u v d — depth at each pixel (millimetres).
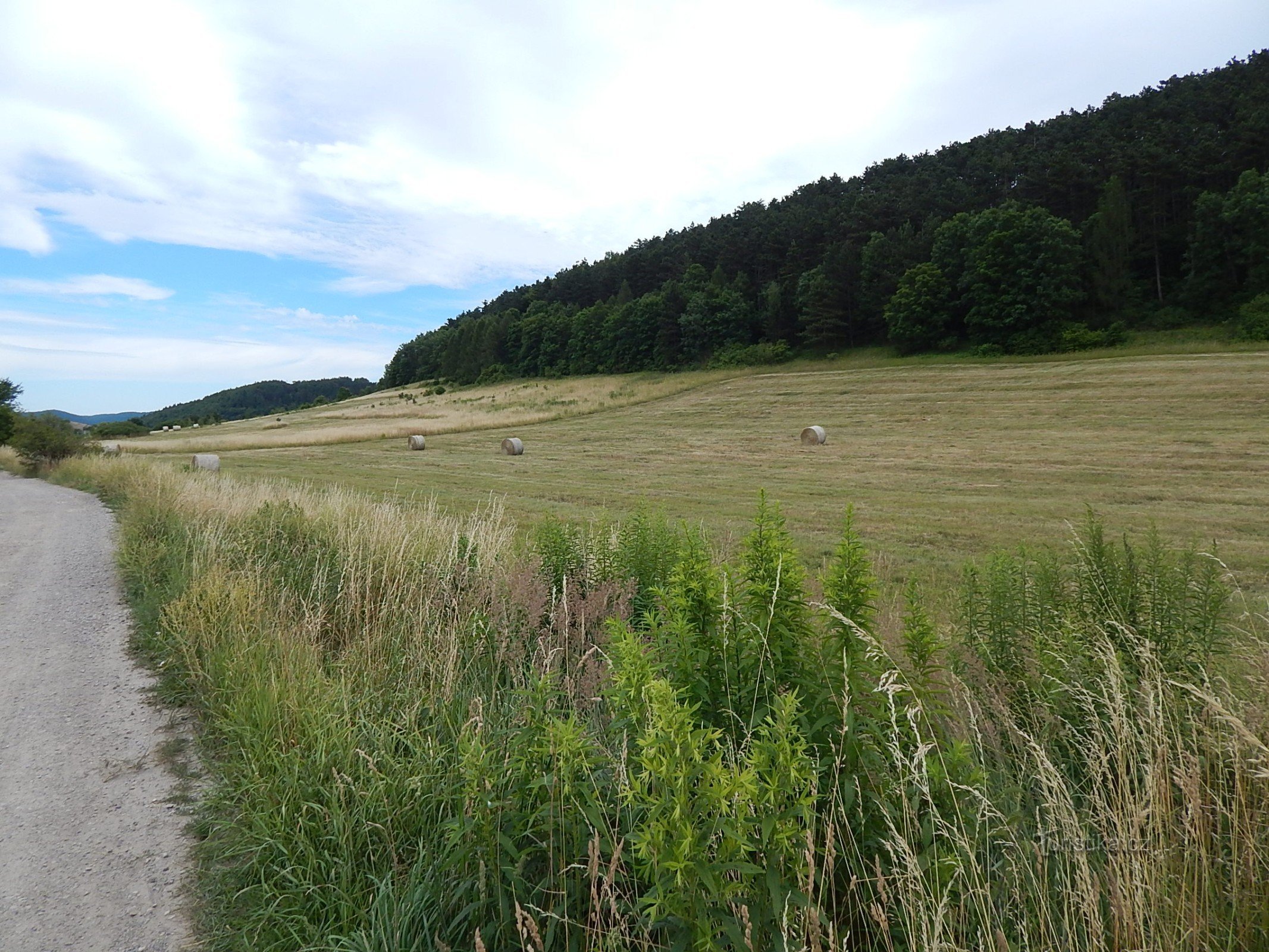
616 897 2436
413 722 3939
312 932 2678
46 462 31906
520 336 117125
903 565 10031
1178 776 2494
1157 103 88438
